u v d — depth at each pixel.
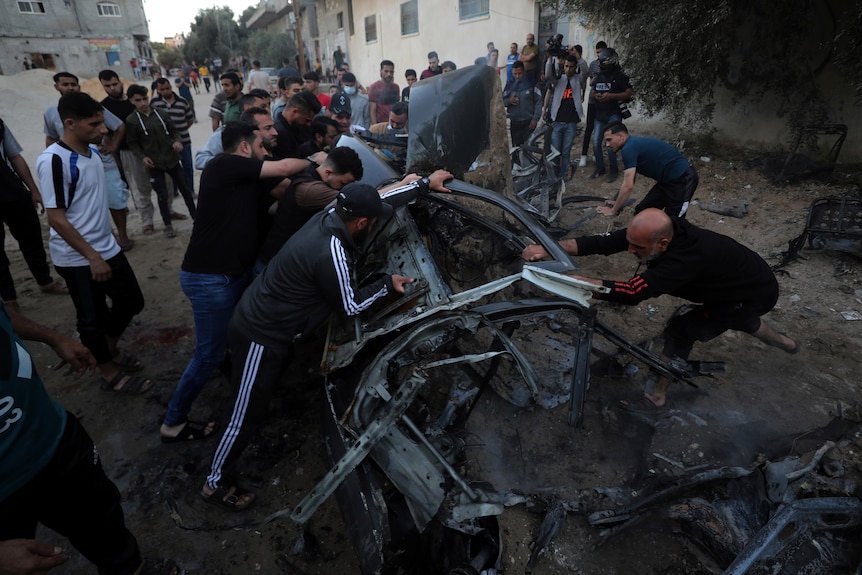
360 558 1.89
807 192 5.63
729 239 2.63
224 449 2.45
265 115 3.42
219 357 2.88
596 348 3.51
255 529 2.52
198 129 13.91
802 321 3.82
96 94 14.79
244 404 2.39
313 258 2.16
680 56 6.20
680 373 2.78
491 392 3.10
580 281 2.45
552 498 2.48
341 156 2.67
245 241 2.73
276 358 2.35
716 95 7.17
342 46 19.27
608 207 4.73
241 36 40.50
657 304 4.20
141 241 6.14
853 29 5.29
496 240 3.32
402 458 2.14
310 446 2.99
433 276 2.47
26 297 4.81
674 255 2.54
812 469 2.21
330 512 2.60
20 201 4.25
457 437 2.53
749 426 2.79
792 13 6.02
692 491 2.34
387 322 2.35
